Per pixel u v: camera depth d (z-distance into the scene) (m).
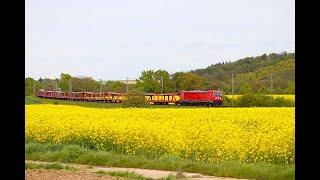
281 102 50.72
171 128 21.30
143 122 24.56
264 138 17.23
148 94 58.69
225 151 16.53
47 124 22.92
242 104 51.75
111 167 16.09
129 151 18.77
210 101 55.12
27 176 11.30
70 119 26.45
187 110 36.03
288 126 23.42
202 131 20.16
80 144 21.09
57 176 11.52
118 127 20.59
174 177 13.12
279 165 14.76
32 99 66.62
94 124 22.25
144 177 12.94
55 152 18.22
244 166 14.23
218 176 13.91
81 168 15.45
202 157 16.92
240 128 23.25
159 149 18.39
